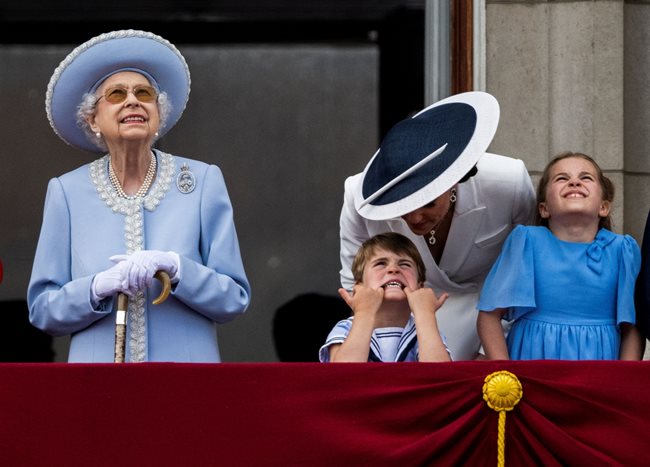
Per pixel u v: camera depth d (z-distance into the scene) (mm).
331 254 29078
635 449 18078
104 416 18000
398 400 18125
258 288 28984
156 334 19984
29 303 20391
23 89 29188
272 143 29234
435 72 26875
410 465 18016
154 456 17969
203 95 29375
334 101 29125
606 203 21281
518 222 21906
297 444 18016
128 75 20734
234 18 29516
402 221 21719
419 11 28172
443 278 22188
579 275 20562
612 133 26422
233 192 29219
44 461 17906
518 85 26594
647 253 20422
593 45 26516
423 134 20469
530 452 18125
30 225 28906
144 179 20766
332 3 28906
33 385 18000
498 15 26688
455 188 21438
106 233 20391
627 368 18219
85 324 19969
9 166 29016
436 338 19688
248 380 18109
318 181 29125
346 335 20469
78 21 29594
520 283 20578
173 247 20344
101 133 20844
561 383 18172
